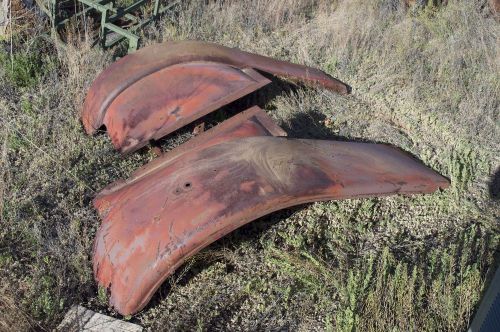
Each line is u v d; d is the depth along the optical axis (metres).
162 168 3.88
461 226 4.26
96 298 3.54
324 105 5.54
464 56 6.17
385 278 3.57
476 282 3.58
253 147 3.65
